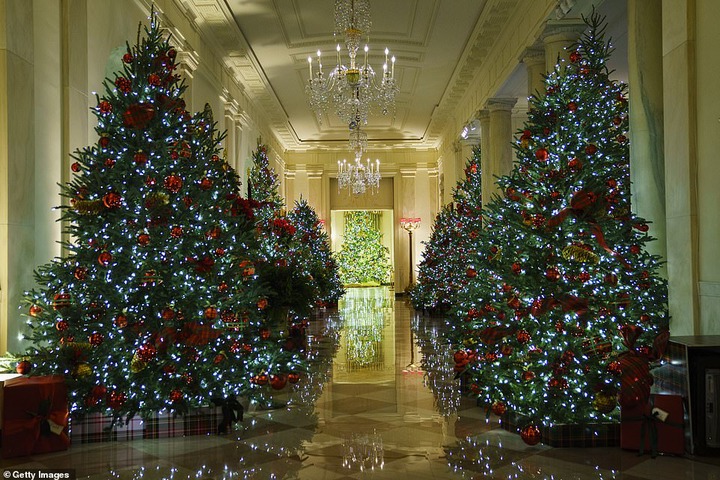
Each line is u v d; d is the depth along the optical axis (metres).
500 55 11.62
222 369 5.11
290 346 8.13
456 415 5.48
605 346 4.50
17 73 5.22
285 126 19.72
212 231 5.14
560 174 4.90
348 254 29.62
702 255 4.69
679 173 4.93
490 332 4.99
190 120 5.56
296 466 4.11
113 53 7.41
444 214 15.27
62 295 4.82
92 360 4.84
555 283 4.69
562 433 4.44
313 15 11.16
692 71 4.79
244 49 12.36
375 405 5.89
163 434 4.88
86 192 4.96
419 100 17.22
